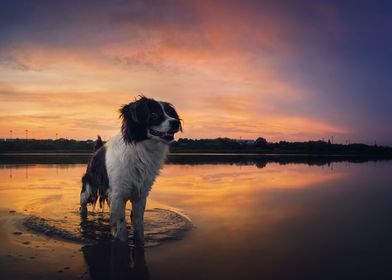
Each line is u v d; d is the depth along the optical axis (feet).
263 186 8.61
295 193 7.63
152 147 4.77
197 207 6.21
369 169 13.16
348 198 7.08
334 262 3.67
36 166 13.85
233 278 3.30
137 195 4.79
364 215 5.65
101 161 5.13
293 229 4.85
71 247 4.16
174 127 4.58
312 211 5.92
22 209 5.91
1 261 3.67
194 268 3.53
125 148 4.70
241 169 12.99
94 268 3.52
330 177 10.50
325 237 4.50
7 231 4.68
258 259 3.76
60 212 5.83
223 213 5.77
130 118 4.71
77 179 9.65
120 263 3.66
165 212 5.79
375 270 3.45
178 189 8.06
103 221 5.34
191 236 4.56
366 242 4.30
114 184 4.71
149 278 3.31
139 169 4.70
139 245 4.23
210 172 11.82
